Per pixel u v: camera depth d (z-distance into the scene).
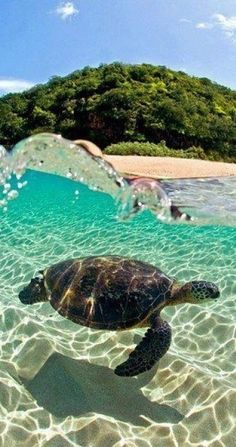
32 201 4.79
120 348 1.93
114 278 1.77
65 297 1.79
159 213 1.79
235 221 3.21
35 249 3.32
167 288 1.79
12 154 1.59
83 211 4.38
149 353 1.56
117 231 3.64
